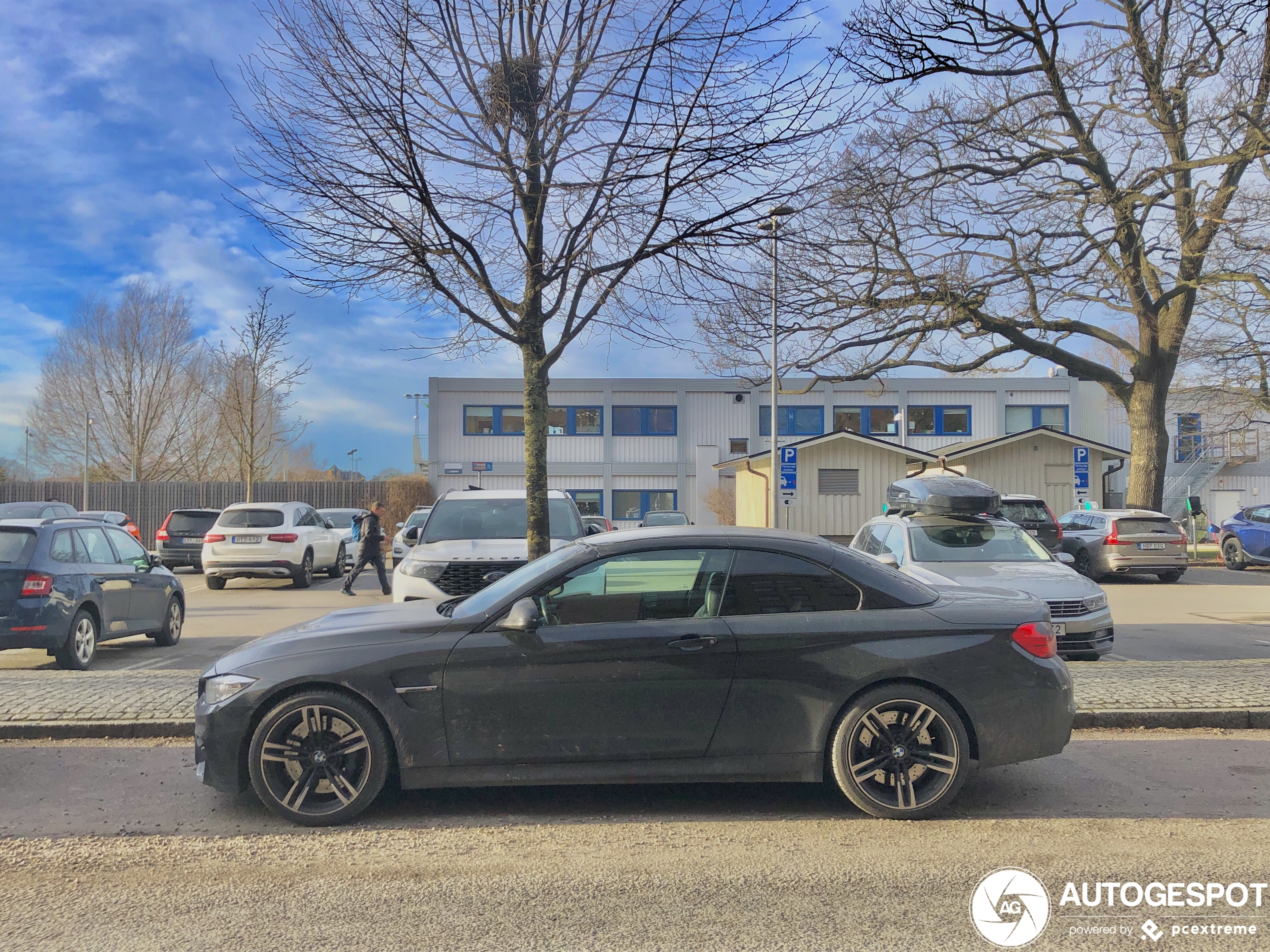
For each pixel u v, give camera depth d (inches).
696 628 177.9
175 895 145.3
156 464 1616.6
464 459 1606.8
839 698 176.7
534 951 125.7
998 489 1112.2
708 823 177.9
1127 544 696.4
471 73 261.4
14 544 326.0
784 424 1644.9
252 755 174.9
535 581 182.9
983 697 178.2
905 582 188.9
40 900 143.5
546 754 175.3
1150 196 648.4
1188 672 300.2
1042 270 711.7
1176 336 795.4
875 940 128.8
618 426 1635.1
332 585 762.8
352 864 158.2
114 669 351.9
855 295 711.1
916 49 309.3
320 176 249.4
